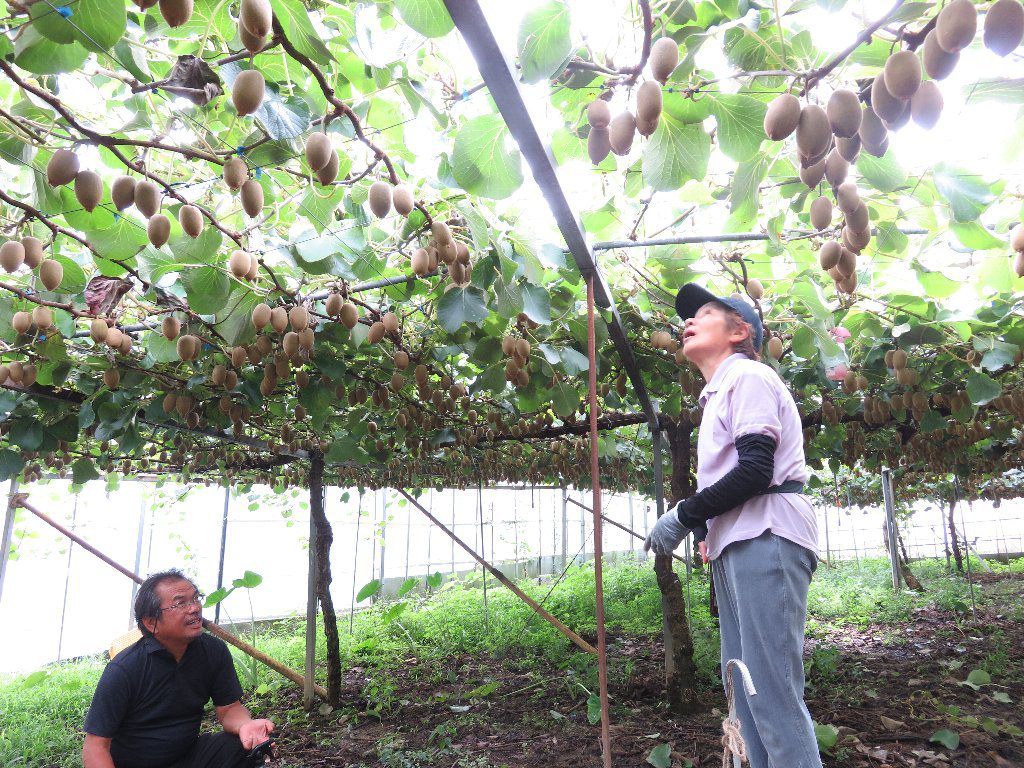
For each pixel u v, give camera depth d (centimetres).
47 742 475
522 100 131
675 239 251
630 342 400
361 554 1311
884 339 386
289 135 151
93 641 894
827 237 259
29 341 303
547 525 1795
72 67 138
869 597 1023
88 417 383
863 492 1605
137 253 227
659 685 504
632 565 1623
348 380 407
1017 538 2281
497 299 277
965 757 364
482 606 959
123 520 949
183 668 282
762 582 177
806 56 153
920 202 228
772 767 173
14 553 775
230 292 263
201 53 139
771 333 349
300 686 588
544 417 534
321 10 164
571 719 453
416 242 263
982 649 648
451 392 380
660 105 133
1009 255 281
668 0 150
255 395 379
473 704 502
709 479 195
